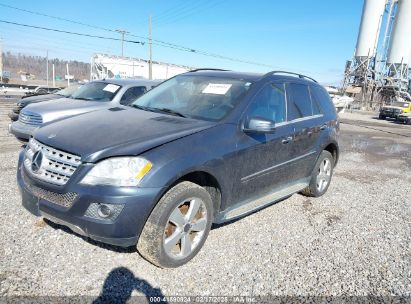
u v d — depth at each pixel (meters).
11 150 7.30
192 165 3.11
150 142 3.06
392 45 57.44
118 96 8.27
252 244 3.81
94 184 2.81
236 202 3.83
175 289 2.93
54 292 2.76
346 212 5.07
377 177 7.52
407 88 59.09
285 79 4.80
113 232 2.80
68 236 3.59
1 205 4.23
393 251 3.92
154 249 3.00
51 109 7.24
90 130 3.30
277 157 4.30
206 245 3.69
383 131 18.89
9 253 3.22
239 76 4.50
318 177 5.52
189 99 4.25
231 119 3.72
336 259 3.64
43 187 3.02
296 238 4.05
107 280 2.96
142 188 2.83
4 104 19.41
